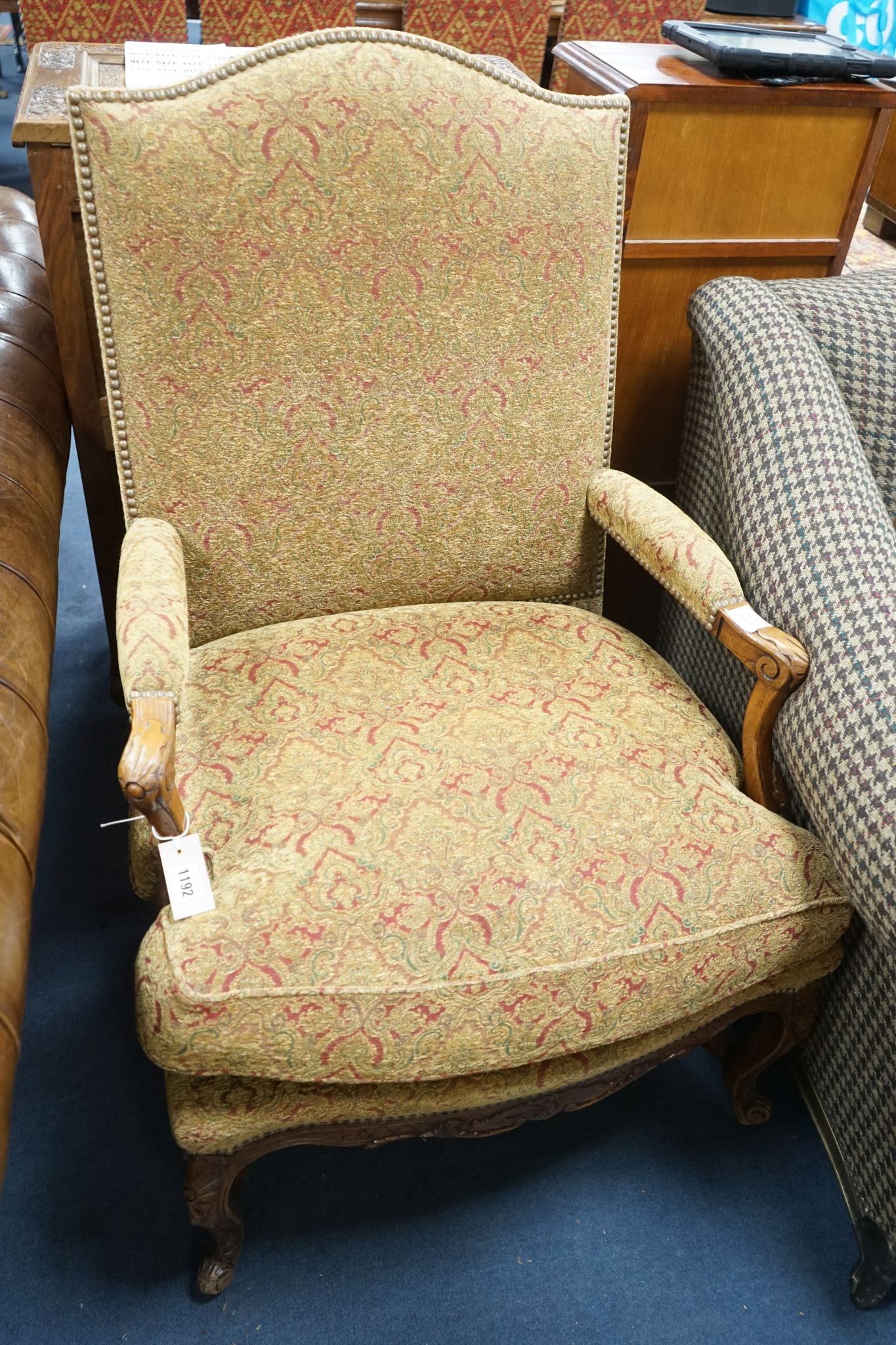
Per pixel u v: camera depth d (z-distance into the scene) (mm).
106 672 2062
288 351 1209
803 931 1101
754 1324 1250
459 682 1265
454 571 1417
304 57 1138
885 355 1417
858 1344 1243
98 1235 1271
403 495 1330
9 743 1005
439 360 1275
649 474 1888
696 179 1544
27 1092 1404
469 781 1128
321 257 1182
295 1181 1349
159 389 1184
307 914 984
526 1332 1221
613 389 1424
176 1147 1364
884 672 1095
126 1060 1452
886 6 2217
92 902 1653
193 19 3301
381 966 965
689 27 1566
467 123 1196
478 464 1346
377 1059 966
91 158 1089
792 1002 1247
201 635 1345
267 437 1239
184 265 1137
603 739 1203
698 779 1176
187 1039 938
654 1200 1361
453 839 1063
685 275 1656
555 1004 995
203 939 958
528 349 1312
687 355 1751
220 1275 1201
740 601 1220
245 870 1020
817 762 1122
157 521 1246
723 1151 1423
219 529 1270
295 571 1331
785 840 1134
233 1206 1146
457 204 1214
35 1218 1280
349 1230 1302
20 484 1330
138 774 934
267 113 1122
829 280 1492
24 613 1167
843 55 1485
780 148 1549
